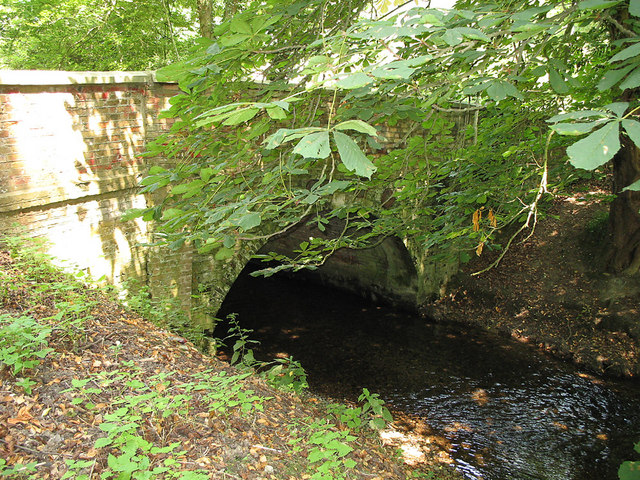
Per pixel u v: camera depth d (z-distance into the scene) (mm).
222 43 3035
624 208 11672
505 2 3369
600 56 7980
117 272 6648
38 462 3186
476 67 3646
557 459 7719
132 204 6699
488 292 13375
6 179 5113
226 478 3514
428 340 12211
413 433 8258
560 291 12492
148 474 3047
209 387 4242
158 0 12844
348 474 4371
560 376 10398
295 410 5219
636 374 10164
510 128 6090
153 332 5461
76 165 5828
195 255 7945
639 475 3779
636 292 11555
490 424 8656
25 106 5246
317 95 4344
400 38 2873
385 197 10477
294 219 4230
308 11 4730
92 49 13766
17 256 5156
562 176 7020
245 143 4367
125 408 3402
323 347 11812
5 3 12789
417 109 4207
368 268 14766
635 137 1714
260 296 15656
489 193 6027
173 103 3902
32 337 3674
